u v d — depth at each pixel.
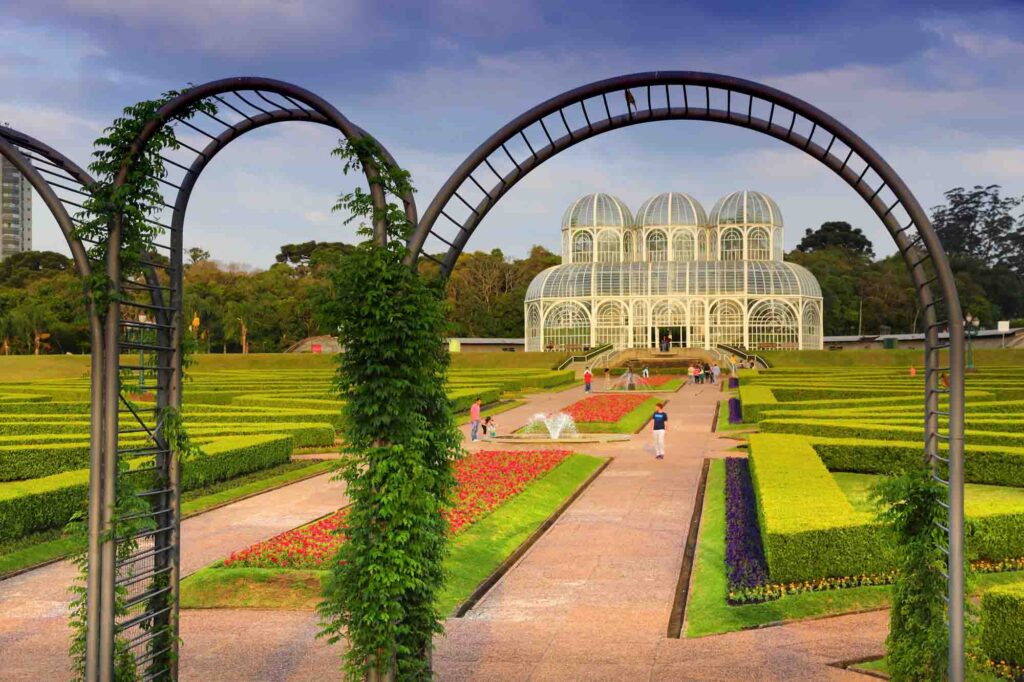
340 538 17.20
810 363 74.62
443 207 9.98
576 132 10.70
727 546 17.52
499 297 117.75
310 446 32.34
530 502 22.06
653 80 10.09
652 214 89.75
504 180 10.62
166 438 10.12
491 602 14.76
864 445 25.98
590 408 43.91
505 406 50.00
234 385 50.78
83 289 9.20
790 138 10.62
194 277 118.06
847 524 15.10
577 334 85.56
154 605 10.15
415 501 9.52
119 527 9.28
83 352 94.69
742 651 12.28
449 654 12.33
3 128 9.37
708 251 91.31
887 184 9.80
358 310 9.57
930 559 10.26
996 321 130.75
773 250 88.62
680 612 14.26
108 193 9.30
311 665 12.05
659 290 83.50
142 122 9.38
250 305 101.88
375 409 9.49
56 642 13.03
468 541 17.84
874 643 12.49
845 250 146.88
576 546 18.47
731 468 27.06
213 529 20.12
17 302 98.94
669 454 31.72
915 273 10.63
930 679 10.14
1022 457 23.42
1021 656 10.88
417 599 10.09
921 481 10.48
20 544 18.41
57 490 19.48
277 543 16.88
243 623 13.86
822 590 14.71
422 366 9.70
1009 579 15.48
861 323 120.25
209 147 10.30
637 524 20.47
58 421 32.50
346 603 9.88
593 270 85.25
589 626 13.49
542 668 11.79
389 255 9.56
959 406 9.34
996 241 161.12
